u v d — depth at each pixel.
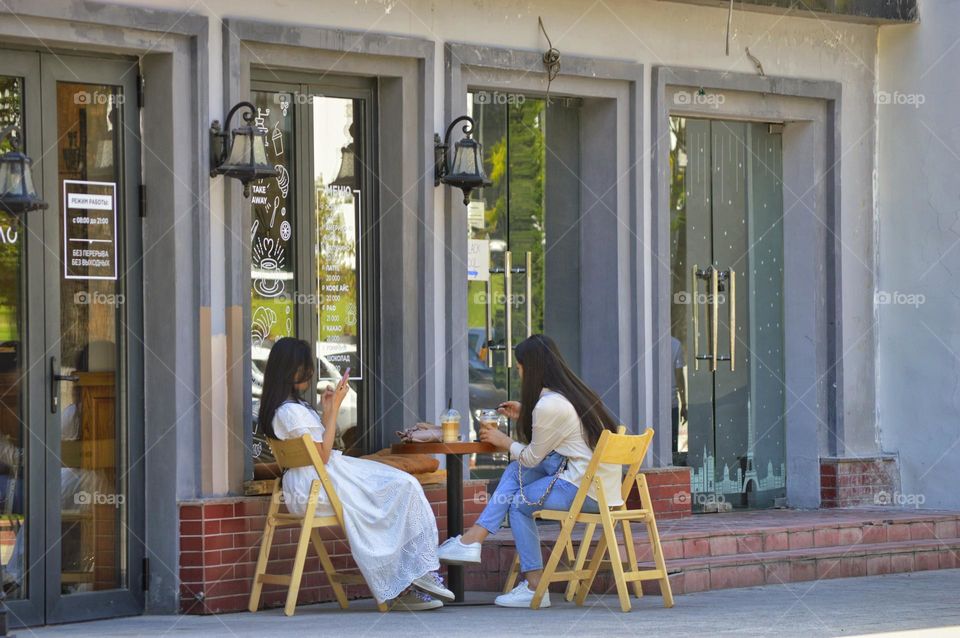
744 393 13.80
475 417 12.20
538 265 12.55
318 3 10.82
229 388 10.36
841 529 12.37
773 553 11.70
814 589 11.07
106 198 10.00
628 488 10.12
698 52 13.08
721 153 13.69
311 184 11.06
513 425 12.33
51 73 9.70
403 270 11.35
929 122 13.95
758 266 13.95
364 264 11.38
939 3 13.89
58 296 9.70
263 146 10.19
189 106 10.19
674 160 13.35
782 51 13.64
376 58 11.18
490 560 11.12
